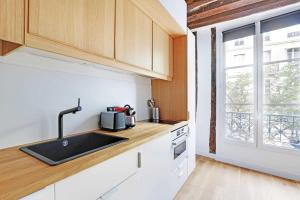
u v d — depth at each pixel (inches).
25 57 44.1
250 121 113.1
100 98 67.5
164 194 65.1
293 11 94.5
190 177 95.7
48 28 34.7
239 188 84.6
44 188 25.1
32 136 45.9
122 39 55.2
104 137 56.6
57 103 52.1
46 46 35.1
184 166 88.0
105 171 36.3
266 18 103.6
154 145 57.4
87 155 35.2
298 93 96.3
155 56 76.2
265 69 107.2
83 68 60.2
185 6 90.2
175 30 86.4
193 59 104.8
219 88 124.0
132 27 60.2
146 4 62.4
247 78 114.1
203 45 132.0
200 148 134.3
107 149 39.4
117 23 53.1
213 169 107.3
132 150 45.5
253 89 110.6
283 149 97.8
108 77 71.1
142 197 50.0
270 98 105.5
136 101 89.2
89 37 43.7
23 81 44.1
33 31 32.2
